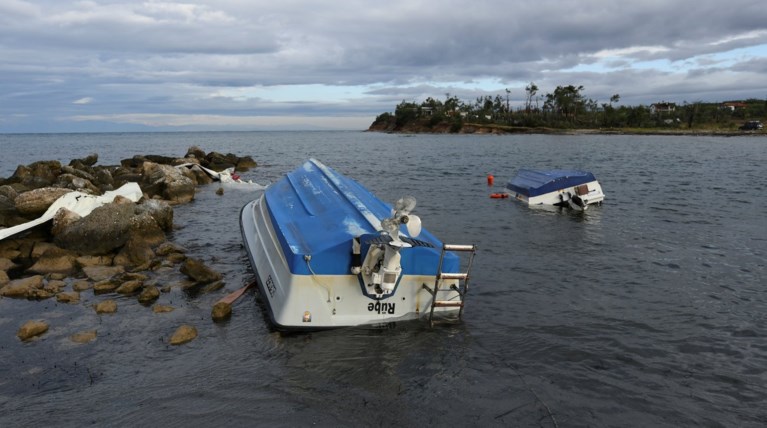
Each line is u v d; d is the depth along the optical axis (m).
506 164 46.69
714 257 14.25
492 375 7.46
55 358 7.77
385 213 11.51
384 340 8.40
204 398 6.63
